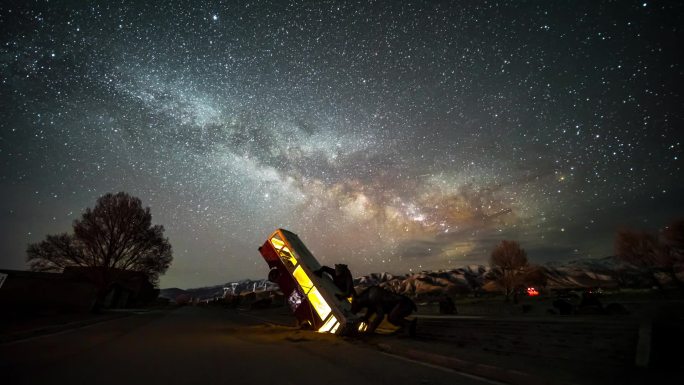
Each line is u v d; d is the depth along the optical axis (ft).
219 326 50.34
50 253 99.09
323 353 24.36
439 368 19.15
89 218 105.19
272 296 214.07
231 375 17.30
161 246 115.44
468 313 59.67
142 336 35.73
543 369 16.66
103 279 103.19
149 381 15.89
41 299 73.97
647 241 86.89
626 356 17.51
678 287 76.54
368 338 30.55
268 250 42.98
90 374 16.96
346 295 35.53
